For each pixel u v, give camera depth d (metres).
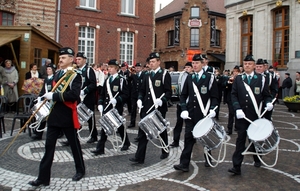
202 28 32.94
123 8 24.98
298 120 12.72
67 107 5.12
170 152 7.38
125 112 14.77
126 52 25.17
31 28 13.30
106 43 24.03
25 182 5.20
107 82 7.33
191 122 5.94
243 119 5.83
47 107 7.27
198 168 6.17
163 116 6.75
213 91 5.89
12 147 7.48
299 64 20.23
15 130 9.51
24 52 13.35
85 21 22.88
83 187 5.02
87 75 7.81
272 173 5.90
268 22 22.59
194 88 5.95
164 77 6.66
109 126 6.60
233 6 25.52
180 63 33.28
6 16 19.12
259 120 5.63
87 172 5.77
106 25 23.94
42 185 5.05
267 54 22.69
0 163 6.23
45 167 4.99
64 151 7.23
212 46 33.44
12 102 12.87
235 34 25.38
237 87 6.06
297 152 7.48
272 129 5.28
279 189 5.08
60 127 5.07
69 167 6.06
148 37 26.11
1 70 12.62
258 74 6.08
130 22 25.08
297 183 5.37
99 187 5.04
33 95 9.82
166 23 35.25
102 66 15.70
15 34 13.34
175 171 5.94
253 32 23.80
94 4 23.53
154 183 5.27
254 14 23.72
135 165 6.29
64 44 22.00
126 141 7.51
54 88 5.10
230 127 9.70
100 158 6.76
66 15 22.00
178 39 33.47
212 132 5.37
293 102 15.57
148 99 6.66
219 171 5.99
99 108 7.32
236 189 5.06
